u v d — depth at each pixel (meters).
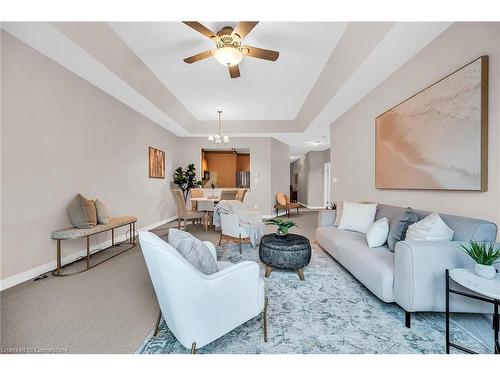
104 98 3.46
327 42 2.64
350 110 4.02
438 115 2.03
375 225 2.24
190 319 1.13
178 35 2.54
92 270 2.56
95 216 2.81
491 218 1.63
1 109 2.08
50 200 2.55
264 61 3.08
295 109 5.10
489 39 1.62
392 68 2.67
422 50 2.28
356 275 2.09
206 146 6.77
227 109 5.11
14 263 2.18
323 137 6.68
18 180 2.22
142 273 2.47
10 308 1.77
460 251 1.48
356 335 1.46
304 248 2.30
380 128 2.97
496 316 1.18
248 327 1.55
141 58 3.01
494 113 1.60
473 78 1.70
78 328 1.53
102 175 3.42
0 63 2.03
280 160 7.42
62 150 2.71
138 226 4.48
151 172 5.00
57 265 2.44
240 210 3.92
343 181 4.35
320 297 1.97
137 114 4.43
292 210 8.82
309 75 3.48
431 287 1.48
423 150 2.21
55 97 2.61
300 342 1.40
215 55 2.33
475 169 1.69
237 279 1.26
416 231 1.78
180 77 3.57
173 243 1.34
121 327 1.54
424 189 2.21
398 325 1.57
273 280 2.33
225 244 3.72
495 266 1.33
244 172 8.84
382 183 2.94
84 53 2.46
